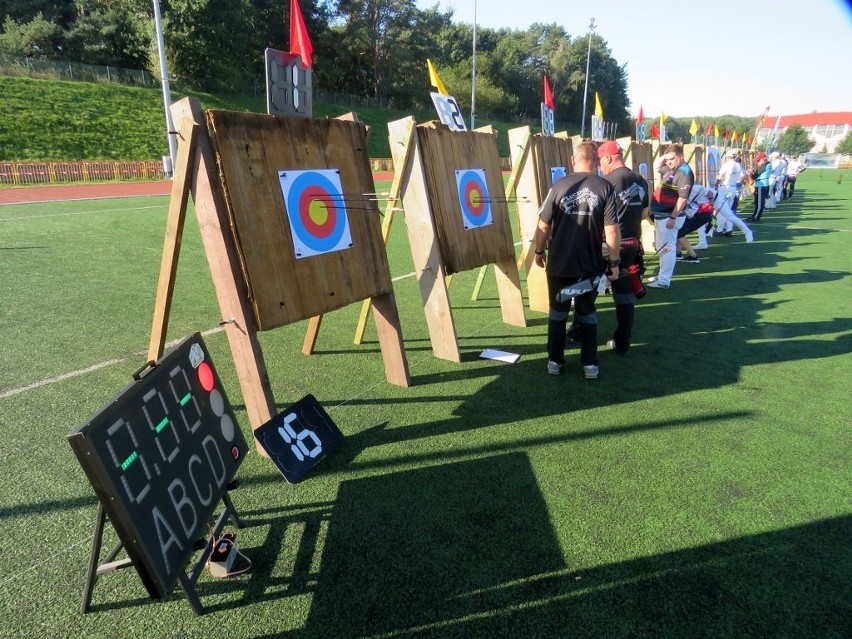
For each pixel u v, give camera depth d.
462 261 4.16
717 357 4.16
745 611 1.80
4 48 31.25
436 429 3.03
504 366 3.96
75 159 23.39
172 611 1.82
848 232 11.04
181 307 5.21
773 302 5.77
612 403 3.35
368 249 3.33
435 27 47.75
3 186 18.00
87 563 2.03
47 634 1.71
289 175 2.79
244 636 1.71
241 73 36.41
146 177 22.62
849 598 1.85
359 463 2.69
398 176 3.78
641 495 2.42
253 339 2.62
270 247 2.67
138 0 33.69
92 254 7.52
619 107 70.81
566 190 3.36
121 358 3.94
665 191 6.19
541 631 1.71
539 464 2.67
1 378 3.57
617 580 1.93
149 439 1.67
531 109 60.78
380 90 46.22
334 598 1.85
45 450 2.75
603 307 5.74
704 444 2.87
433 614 1.78
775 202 15.89
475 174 4.35
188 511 1.78
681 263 8.04
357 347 4.32
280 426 2.66
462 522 2.24
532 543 2.11
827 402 3.37
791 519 2.27
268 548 2.11
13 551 2.07
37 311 5.00
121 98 28.39
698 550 2.08
